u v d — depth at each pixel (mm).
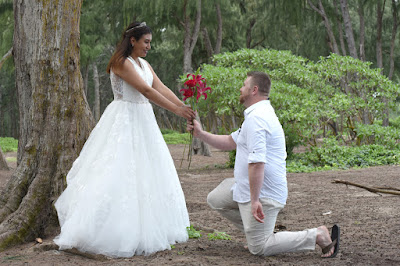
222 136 4008
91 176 3859
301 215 5922
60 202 4055
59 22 4750
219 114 14586
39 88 4730
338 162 13234
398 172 10383
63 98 4734
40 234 4434
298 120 13258
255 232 3592
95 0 22172
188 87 4055
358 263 3422
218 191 3924
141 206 3846
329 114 13992
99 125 4059
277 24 26156
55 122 4703
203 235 4531
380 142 15055
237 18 25766
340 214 5801
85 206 3766
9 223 4383
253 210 3453
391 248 3914
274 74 14664
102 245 3697
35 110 4727
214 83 13578
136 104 4059
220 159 18844
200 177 11789
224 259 3561
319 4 23391
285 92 13992
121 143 3875
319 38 26625
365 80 15883
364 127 15047
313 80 15188
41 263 3564
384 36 28859
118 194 3770
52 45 4734
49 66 4730
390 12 27688
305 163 13398
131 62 3988
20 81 5004
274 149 3596
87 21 23281
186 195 8188
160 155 4059
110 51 40125
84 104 4879
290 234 3594
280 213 6129
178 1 19406
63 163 4641
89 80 48281
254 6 26766
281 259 3572
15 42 5082
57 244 3783
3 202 4629
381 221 5211
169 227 4027
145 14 18984
